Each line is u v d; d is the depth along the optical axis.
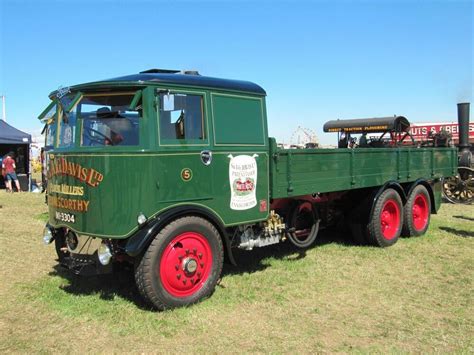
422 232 8.05
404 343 3.82
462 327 4.14
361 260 6.35
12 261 6.17
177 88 4.55
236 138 5.05
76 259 4.66
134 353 3.61
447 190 12.70
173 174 4.45
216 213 4.81
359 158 6.77
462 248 7.07
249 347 3.72
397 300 4.82
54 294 4.85
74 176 4.54
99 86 4.51
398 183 7.49
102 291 4.95
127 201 4.24
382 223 7.20
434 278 5.57
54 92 5.18
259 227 5.53
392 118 9.11
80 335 3.92
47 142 6.36
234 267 5.94
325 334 3.98
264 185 5.33
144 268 4.26
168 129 4.46
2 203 12.71
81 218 4.49
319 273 5.71
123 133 4.43
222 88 4.94
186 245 4.51
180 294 4.50
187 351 3.65
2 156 18.77
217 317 4.30
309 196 6.39
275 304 4.66
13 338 3.85
